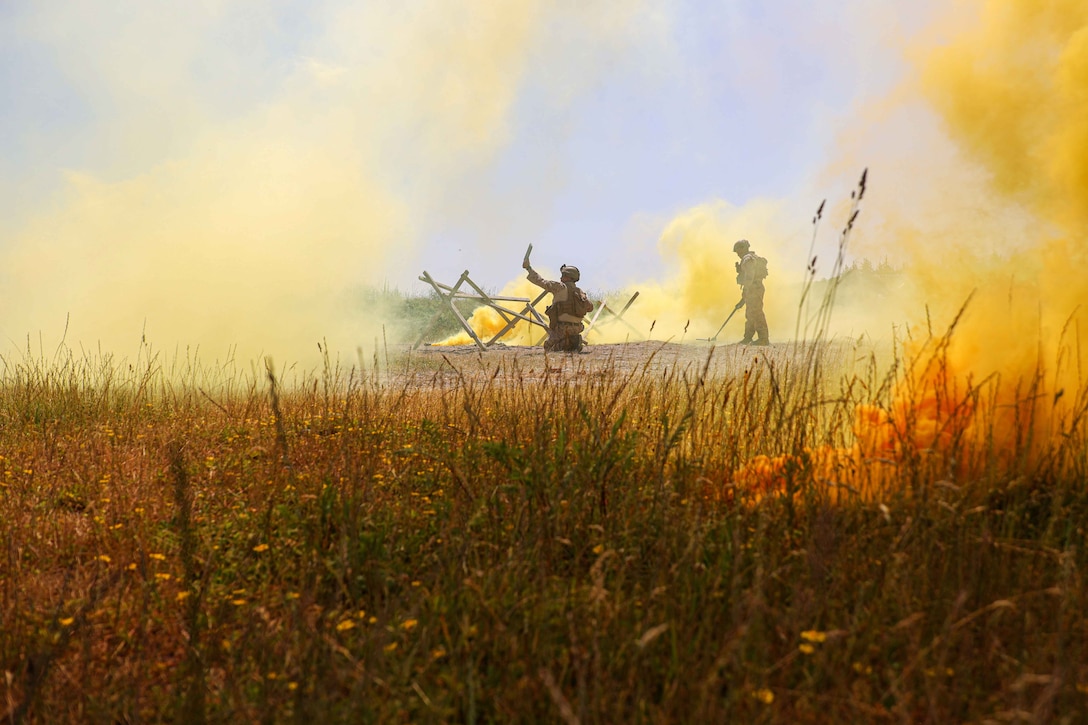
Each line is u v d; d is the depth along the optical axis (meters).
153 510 4.95
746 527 3.89
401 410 7.82
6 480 5.74
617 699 2.77
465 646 3.05
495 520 4.16
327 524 4.25
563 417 5.82
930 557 3.52
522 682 2.83
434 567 3.79
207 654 3.12
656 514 4.05
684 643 3.04
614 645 3.04
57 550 4.44
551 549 3.87
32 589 3.90
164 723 2.87
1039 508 4.24
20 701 2.98
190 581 3.85
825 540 3.48
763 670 2.79
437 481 5.12
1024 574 3.38
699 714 2.57
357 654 3.08
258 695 2.87
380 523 4.26
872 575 3.48
